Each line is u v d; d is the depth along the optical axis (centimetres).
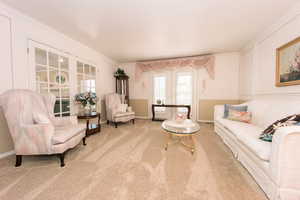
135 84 502
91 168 157
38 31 222
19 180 134
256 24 231
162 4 176
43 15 204
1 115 182
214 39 297
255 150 127
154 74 480
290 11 188
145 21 219
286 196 102
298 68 175
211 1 170
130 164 166
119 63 507
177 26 237
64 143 164
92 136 279
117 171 151
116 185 127
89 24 230
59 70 264
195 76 433
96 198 111
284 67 201
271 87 239
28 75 210
